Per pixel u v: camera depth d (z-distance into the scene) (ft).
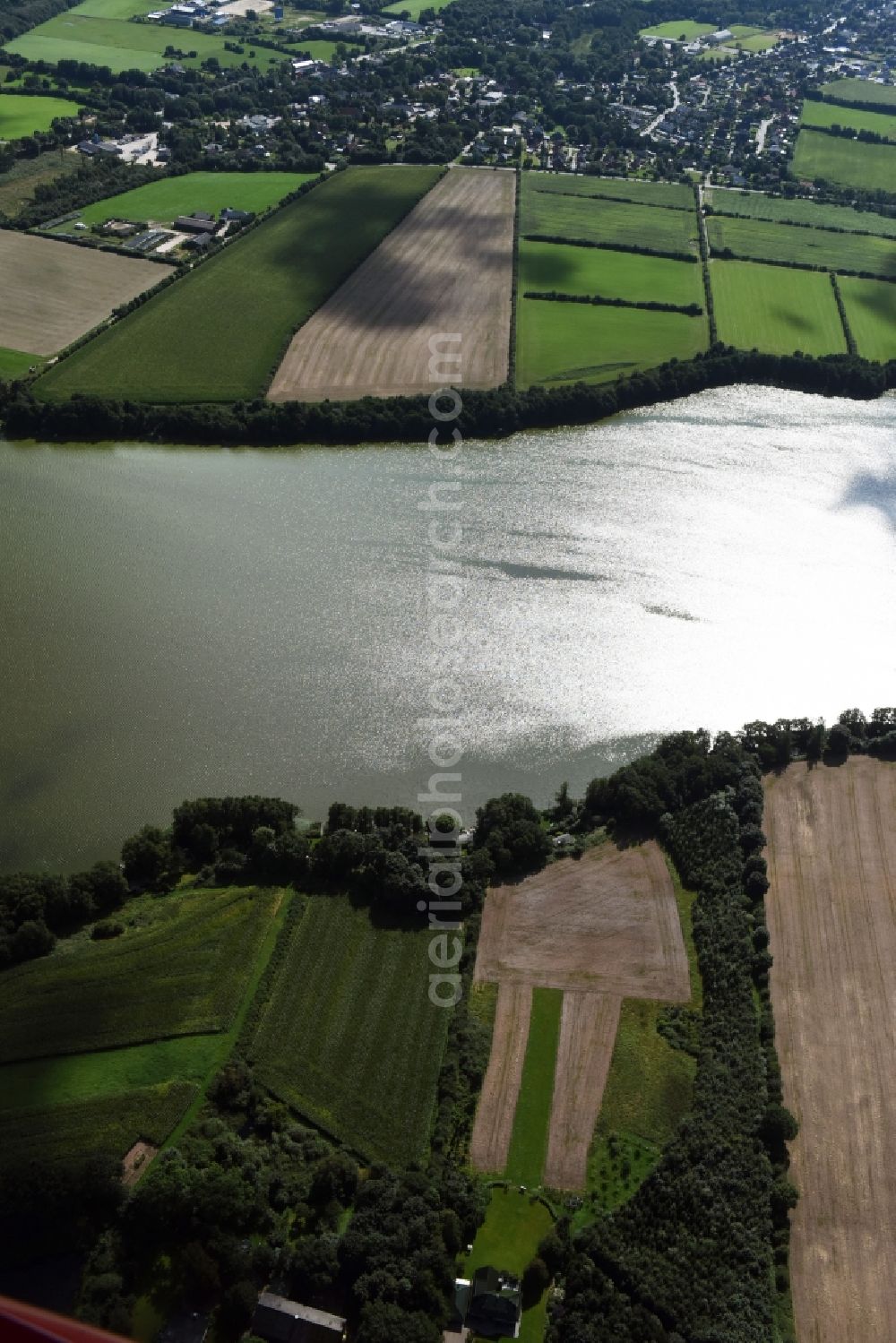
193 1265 385.70
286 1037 469.57
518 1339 382.83
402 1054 466.29
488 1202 419.54
